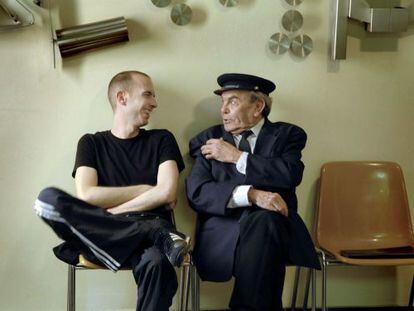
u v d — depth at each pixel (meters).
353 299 3.19
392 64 3.10
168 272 2.36
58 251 2.57
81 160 2.72
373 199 3.02
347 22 3.01
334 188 3.02
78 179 2.69
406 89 3.12
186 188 2.76
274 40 3.00
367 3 2.97
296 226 2.64
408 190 3.17
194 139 2.90
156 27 2.96
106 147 2.79
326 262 2.70
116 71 2.96
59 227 2.37
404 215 3.01
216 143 2.77
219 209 2.62
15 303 3.03
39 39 2.91
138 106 2.76
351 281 3.18
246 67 3.03
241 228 2.52
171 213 2.78
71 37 2.84
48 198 2.34
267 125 2.84
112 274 3.06
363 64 3.08
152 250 2.38
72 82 2.95
